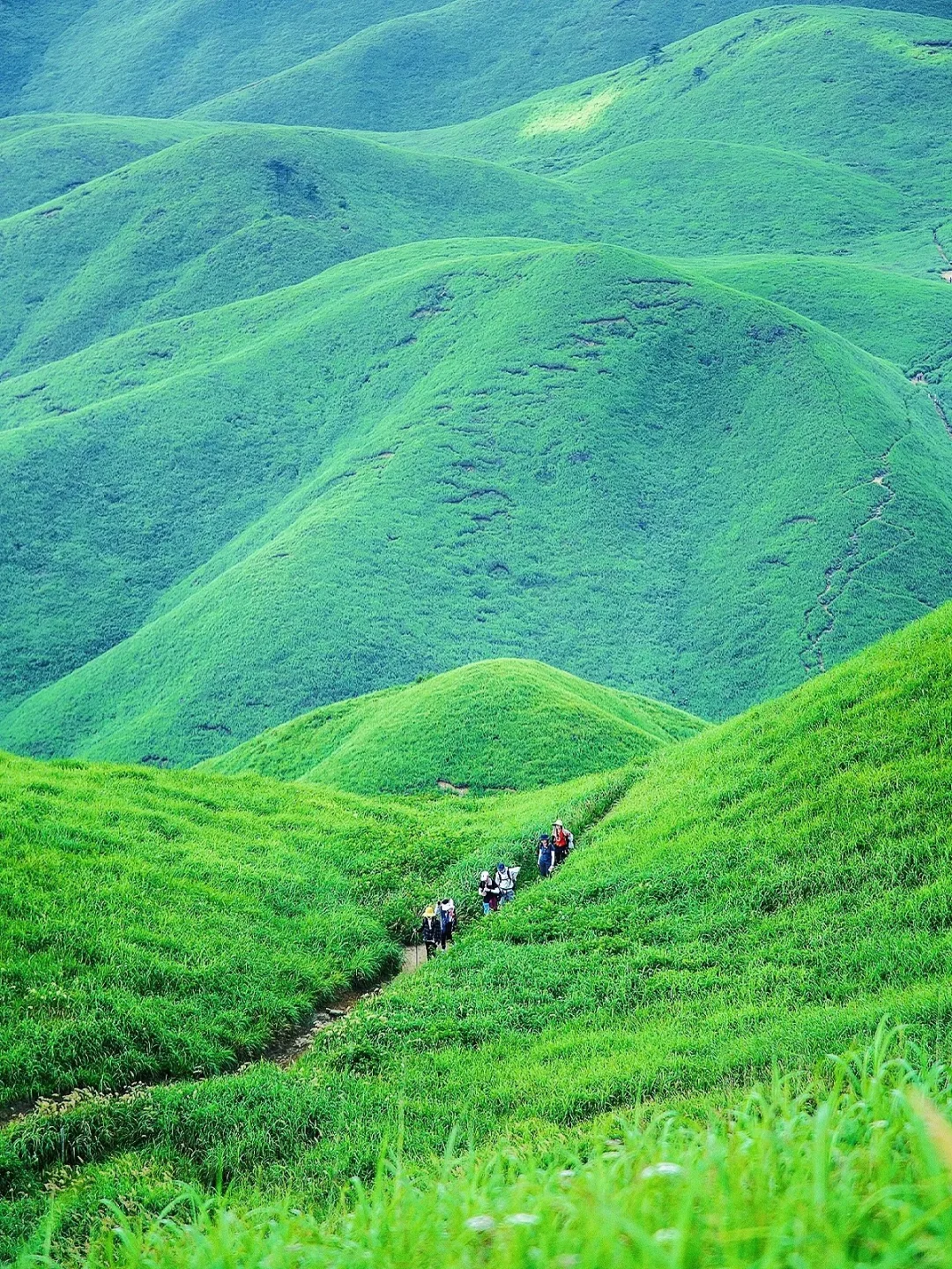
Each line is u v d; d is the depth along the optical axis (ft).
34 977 78.79
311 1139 64.34
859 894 84.58
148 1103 66.90
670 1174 11.96
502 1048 77.41
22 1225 52.03
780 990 73.77
